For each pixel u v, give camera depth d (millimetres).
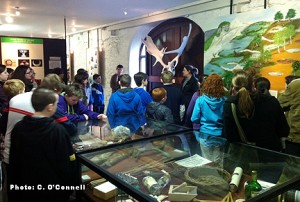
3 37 6035
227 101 2189
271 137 2113
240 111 2102
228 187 1383
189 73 3957
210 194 1324
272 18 3715
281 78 3646
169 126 2455
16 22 7285
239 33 4137
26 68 3324
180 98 3371
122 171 1518
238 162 1679
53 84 2238
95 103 5887
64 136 1666
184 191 1326
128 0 4867
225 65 4355
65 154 1650
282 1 3619
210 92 2518
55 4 5145
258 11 3879
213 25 4629
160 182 1388
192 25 5457
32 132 1645
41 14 6145
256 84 2521
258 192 1254
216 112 2512
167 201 1267
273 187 1277
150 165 1630
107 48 7762
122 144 1902
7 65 6109
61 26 8023
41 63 6410
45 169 1650
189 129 2355
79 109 2627
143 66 7148
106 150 1773
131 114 2924
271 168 1568
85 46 8859
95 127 2344
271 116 2102
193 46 5477
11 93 2459
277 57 3680
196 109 2611
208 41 4668
